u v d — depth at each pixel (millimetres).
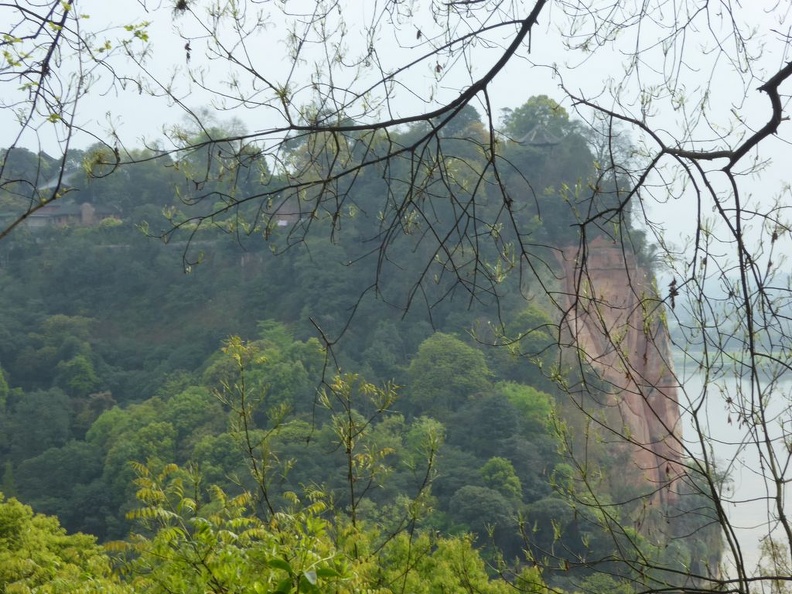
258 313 69250
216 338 70250
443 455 43094
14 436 59000
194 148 3363
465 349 51438
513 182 53188
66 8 3215
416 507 5703
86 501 48250
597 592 4512
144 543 5031
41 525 18844
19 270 81625
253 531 4613
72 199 85625
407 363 55844
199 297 75125
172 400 54156
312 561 3963
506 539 34469
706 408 3422
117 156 3395
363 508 32406
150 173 78812
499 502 35844
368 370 52688
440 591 10617
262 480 5297
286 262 67812
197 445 41594
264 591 3814
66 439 60406
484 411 46719
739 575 3348
